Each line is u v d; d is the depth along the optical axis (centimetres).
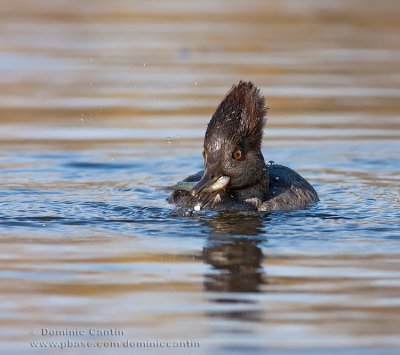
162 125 2225
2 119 2264
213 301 1046
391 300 1045
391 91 2572
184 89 2586
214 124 1483
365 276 1130
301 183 1567
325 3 4041
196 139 2108
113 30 3384
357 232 1340
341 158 1925
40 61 2912
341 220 1416
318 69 2817
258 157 1493
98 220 1418
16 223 1395
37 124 2227
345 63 2905
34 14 3703
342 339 936
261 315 1004
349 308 1023
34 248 1255
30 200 1549
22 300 1051
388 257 1209
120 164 1881
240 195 1501
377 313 1007
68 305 1037
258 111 1498
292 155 1952
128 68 2833
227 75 2720
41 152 1966
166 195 1617
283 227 1370
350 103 2439
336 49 3095
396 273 1139
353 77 2727
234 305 1034
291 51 3053
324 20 3619
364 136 2114
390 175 1783
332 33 3369
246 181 1481
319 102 2447
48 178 1748
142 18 3647
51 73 2778
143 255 1222
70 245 1272
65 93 2550
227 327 971
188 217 1436
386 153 1964
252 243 1280
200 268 1163
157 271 1153
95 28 3419
